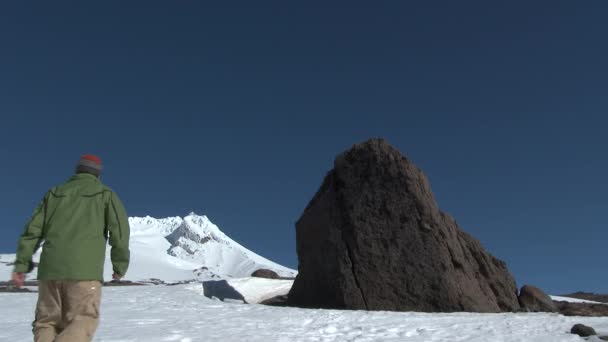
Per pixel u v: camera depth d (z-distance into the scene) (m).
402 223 18.33
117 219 4.87
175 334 9.44
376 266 18.00
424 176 19.36
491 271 19.61
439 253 17.73
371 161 19.48
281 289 23.34
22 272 4.62
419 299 17.31
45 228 4.79
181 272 151.75
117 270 4.82
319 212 20.06
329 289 18.64
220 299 20.98
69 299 4.61
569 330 11.03
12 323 11.13
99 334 9.17
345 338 9.73
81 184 4.93
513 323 12.40
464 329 11.30
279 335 9.83
